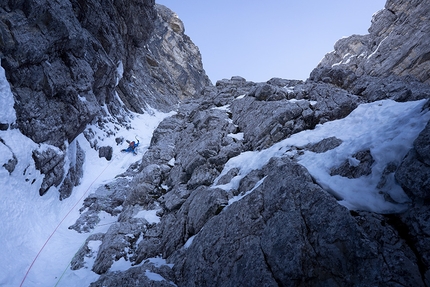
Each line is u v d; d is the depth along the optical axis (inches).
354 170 219.5
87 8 564.1
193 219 300.0
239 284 194.1
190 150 445.7
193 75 1920.5
